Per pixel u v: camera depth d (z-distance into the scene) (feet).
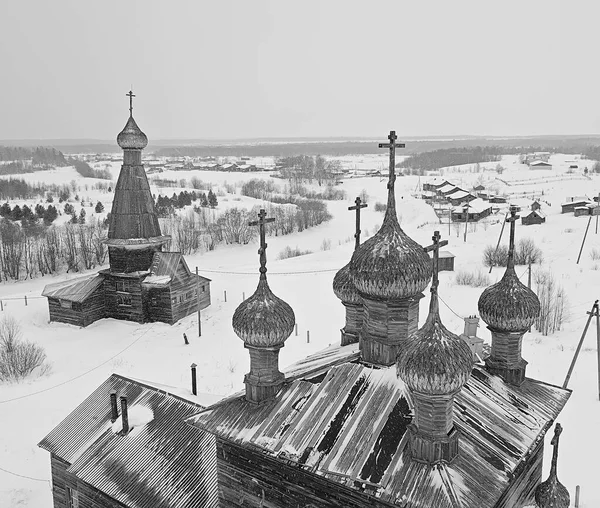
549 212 343.87
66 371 129.29
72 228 294.87
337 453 37.04
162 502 58.13
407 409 38.65
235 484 43.19
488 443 37.47
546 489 42.06
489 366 47.52
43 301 189.78
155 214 169.37
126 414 67.97
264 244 45.16
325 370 44.80
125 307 165.58
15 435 100.01
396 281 40.34
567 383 105.60
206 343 144.56
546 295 144.77
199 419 44.68
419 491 33.09
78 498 69.51
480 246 249.55
